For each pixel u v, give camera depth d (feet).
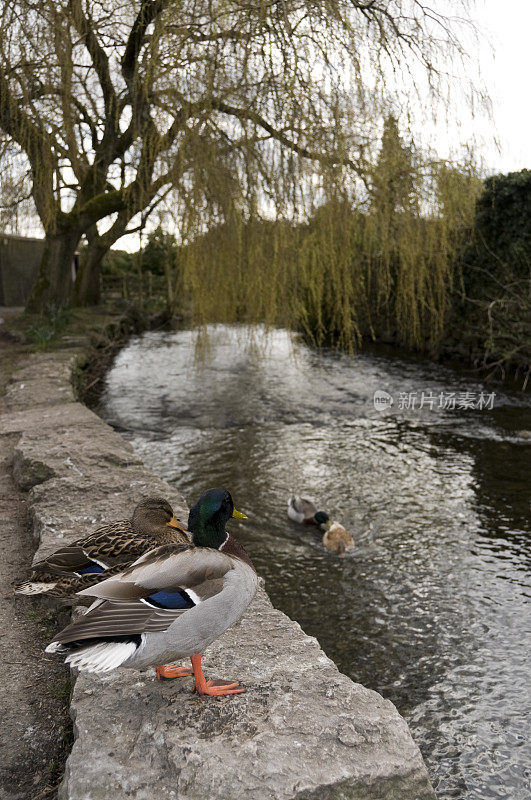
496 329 47.80
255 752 7.22
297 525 22.36
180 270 32.71
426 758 11.88
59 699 9.87
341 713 7.95
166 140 30.14
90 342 50.34
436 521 22.50
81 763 7.21
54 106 37.70
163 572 7.22
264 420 34.88
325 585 18.30
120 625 6.87
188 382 44.29
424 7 31.37
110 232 50.01
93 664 6.64
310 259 33.45
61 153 42.70
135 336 69.21
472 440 31.65
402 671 14.43
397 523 22.40
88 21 38.91
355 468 27.84
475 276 49.83
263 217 29.81
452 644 15.39
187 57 27.58
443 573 18.88
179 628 7.06
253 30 26.45
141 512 10.36
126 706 8.17
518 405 38.42
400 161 30.73
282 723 7.72
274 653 9.48
